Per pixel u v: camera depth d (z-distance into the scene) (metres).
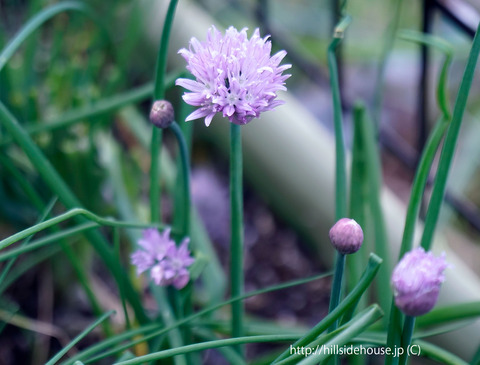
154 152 0.60
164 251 0.56
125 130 0.99
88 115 0.65
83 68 0.90
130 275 0.76
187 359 0.60
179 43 0.96
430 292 0.45
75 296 0.77
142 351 0.68
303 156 0.85
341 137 0.57
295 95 1.14
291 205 0.87
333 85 0.57
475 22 0.70
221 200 0.97
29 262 0.67
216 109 0.49
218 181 1.00
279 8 1.28
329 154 0.86
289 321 0.83
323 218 0.84
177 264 0.56
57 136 0.70
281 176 0.86
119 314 0.76
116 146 0.82
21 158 0.70
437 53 1.12
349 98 1.01
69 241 0.70
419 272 0.45
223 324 0.61
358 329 0.47
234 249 0.57
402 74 1.22
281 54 0.50
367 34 1.22
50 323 0.73
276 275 0.89
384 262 0.60
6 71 0.70
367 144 0.62
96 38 0.86
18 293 0.75
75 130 0.74
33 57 0.78
